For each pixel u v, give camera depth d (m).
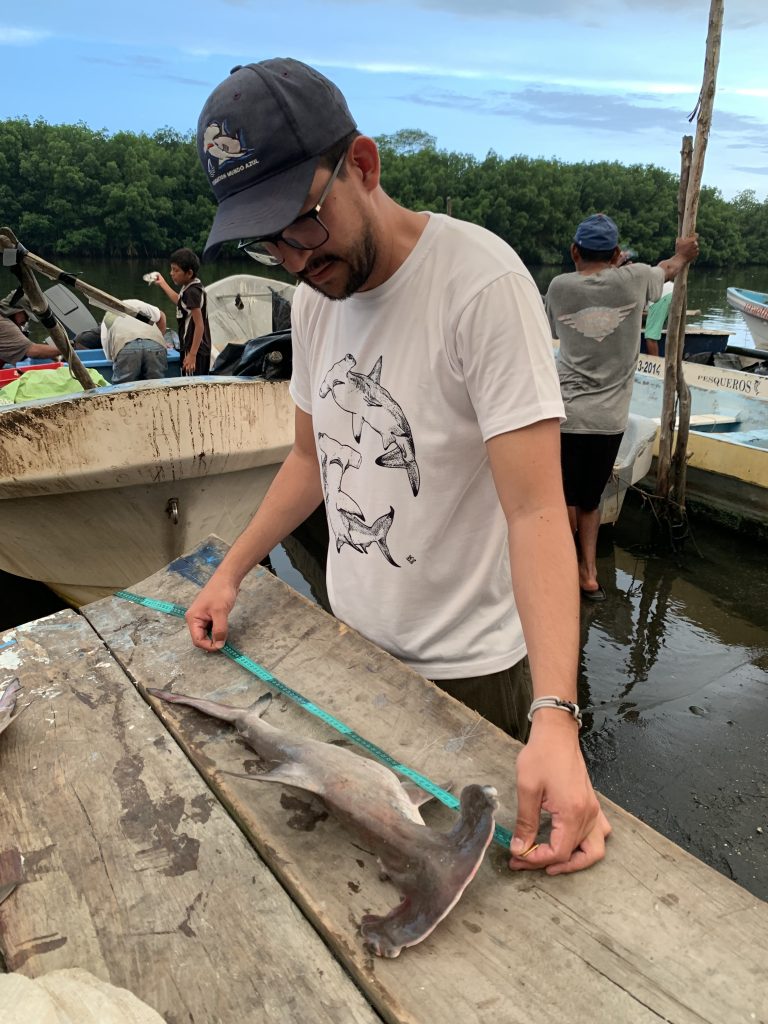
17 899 1.25
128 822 1.41
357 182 1.39
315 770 1.41
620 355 4.68
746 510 6.09
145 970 1.13
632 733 3.80
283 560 6.09
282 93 1.28
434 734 1.57
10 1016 0.98
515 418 1.38
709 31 5.09
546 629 1.33
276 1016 1.06
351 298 1.62
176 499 4.14
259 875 1.29
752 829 3.20
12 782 1.52
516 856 1.23
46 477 3.68
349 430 1.72
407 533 1.70
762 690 4.16
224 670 1.86
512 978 1.07
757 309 12.09
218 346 8.74
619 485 5.93
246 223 1.31
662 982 1.05
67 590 4.70
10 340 6.01
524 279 1.44
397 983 1.07
